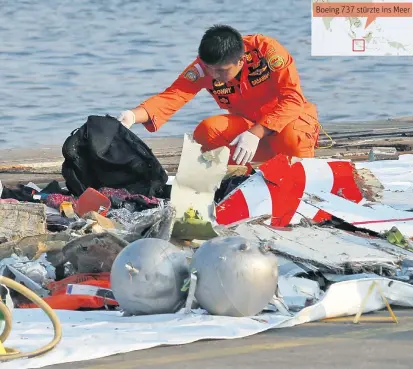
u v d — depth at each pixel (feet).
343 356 41.04
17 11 209.97
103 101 153.58
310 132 80.89
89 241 55.06
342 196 71.20
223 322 46.09
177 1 222.69
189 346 42.68
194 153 60.49
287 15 211.41
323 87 167.73
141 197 73.36
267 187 68.03
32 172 104.63
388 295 50.62
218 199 72.79
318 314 47.60
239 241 47.96
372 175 74.13
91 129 75.05
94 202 70.64
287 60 78.18
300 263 57.47
